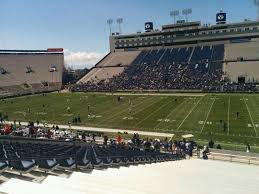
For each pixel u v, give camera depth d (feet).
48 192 24.25
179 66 385.29
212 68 363.35
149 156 92.94
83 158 50.21
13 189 24.21
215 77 339.77
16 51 438.40
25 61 431.43
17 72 406.41
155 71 384.47
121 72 404.77
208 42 433.07
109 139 155.84
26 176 33.24
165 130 175.01
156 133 170.30
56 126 183.11
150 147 133.49
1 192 23.48
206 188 37.27
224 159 118.01
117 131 177.88
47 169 37.47
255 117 191.11
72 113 232.32
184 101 255.91
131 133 172.65
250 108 216.33
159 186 34.78
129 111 228.43
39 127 180.75
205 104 238.68
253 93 279.90
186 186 37.19
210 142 138.92
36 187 25.03
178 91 310.45
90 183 30.22
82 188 27.58
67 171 38.88
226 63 368.07
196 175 48.88
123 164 64.39
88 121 205.36
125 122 197.77
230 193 35.86
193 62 387.96
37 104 279.69
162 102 256.73
